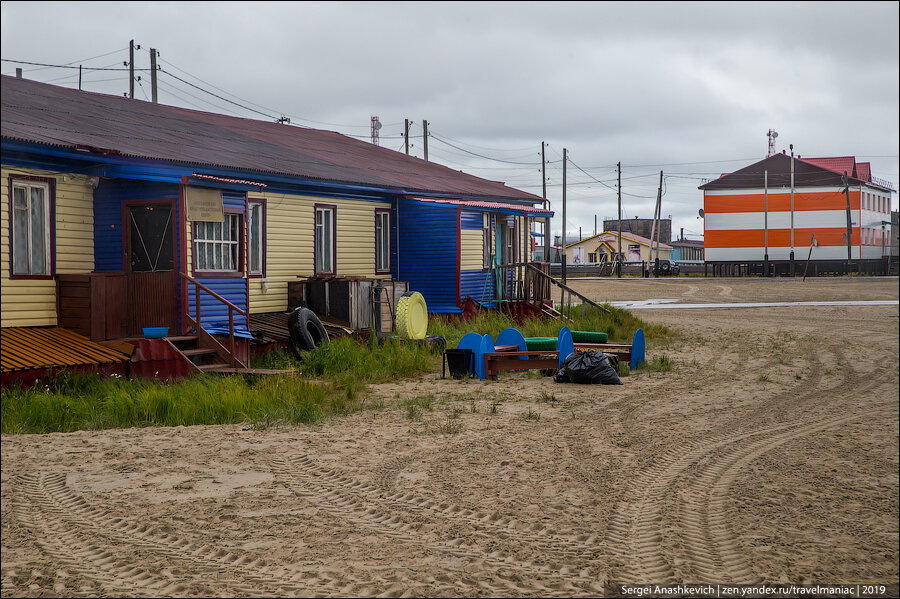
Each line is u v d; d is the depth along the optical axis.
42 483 7.88
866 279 58.84
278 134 27.39
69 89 21.80
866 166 73.12
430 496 7.62
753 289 48.69
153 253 15.11
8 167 13.66
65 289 14.30
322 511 7.15
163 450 9.25
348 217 22.34
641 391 14.06
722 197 70.00
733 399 13.46
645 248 91.56
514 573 5.80
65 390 12.17
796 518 7.25
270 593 5.40
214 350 14.69
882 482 8.46
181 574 5.71
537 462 8.96
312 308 19.61
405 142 56.72
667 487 8.13
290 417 11.05
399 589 5.47
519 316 24.61
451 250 23.58
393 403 12.52
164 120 22.03
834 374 16.64
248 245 17.53
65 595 5.36
